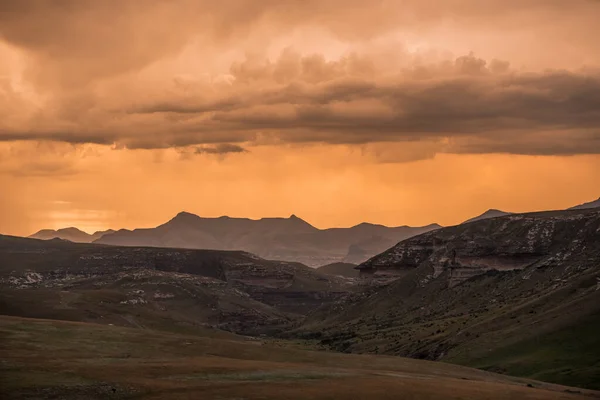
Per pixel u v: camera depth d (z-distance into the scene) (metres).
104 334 136.12
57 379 93.75
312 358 133.75
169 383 95.62
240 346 137.38
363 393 93.62
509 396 100.00
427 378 116.50
